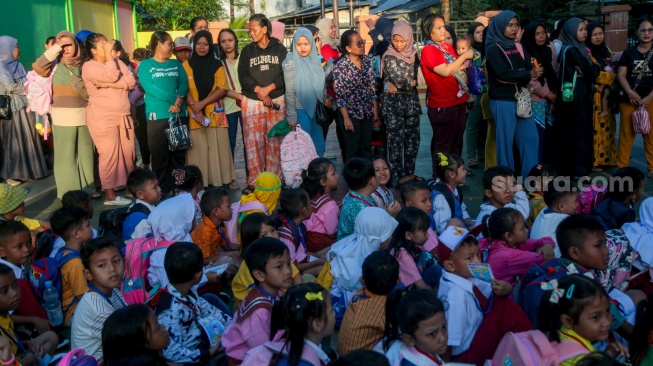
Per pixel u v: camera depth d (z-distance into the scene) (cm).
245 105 724
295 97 715
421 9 2394
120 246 486
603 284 382
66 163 711
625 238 413
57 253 445
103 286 377
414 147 752
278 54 719
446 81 718
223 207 494
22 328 411
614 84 791
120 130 698
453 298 349
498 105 695
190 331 374
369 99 723
